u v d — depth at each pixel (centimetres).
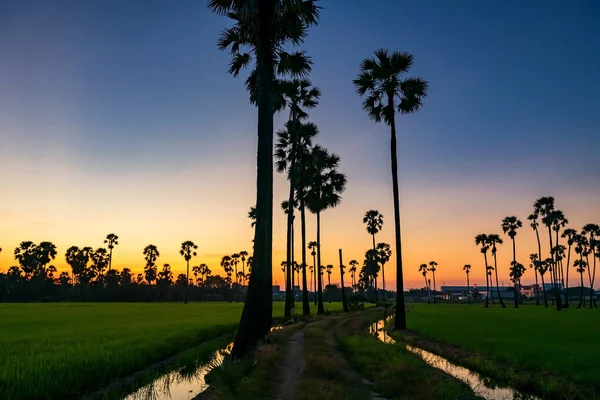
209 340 2266
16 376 1126
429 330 2672
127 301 14038
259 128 1691
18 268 13962
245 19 1739
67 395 1067
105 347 1716
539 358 1474
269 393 991
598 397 977
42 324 3127
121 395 1109
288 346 1825
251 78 1998
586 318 4325
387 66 3011
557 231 8869
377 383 1079
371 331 2925
